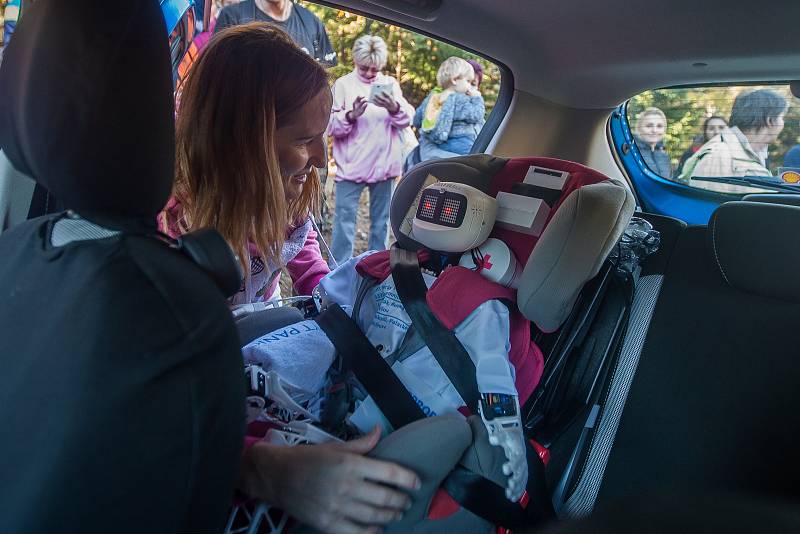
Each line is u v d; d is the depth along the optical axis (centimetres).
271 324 140
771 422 147
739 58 187
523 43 204
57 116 61
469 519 115
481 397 121
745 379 153
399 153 345
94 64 62
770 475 144
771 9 157
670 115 234
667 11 167
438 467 102
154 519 61
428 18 189
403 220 164
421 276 137
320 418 131
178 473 60
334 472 86
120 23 63
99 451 58
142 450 59
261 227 127
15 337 66
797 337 148
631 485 158
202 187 124
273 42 124
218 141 122
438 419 105
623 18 175
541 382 145
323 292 153
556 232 131
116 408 58
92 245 64
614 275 159
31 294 66
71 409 58
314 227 177
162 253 64
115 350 58
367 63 318
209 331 62
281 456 88
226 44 122
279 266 137
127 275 61
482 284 134
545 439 143
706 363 159
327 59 296
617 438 165
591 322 154
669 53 190
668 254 175
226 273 68
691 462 154
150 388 58
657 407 163
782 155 223
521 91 228
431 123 325
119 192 65
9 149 66
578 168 149
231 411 64
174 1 128
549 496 136
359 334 131
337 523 86
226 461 65
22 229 77
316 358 131
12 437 62
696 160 240
